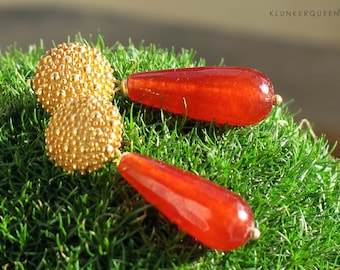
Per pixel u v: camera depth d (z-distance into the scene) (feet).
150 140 0.49
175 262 0.43
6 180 0.46
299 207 0.48
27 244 0.44
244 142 0.52
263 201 0.47
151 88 0.48
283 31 1.20
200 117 0.49
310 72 1.13
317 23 1.19
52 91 0.46
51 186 0.46
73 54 0.46
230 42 1.18
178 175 0.41
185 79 0.47
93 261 0.42
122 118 0.49
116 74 0.56
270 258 0.45
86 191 0.45
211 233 0.40
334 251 0.47
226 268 0.43
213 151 0.49
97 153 0.43
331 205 0.50
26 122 0.51
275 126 0.55
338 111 1.05
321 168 0.53
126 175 0.42
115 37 1.17
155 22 1.23
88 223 0.44
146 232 0.44
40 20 1.21
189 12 1.25
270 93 0.48
